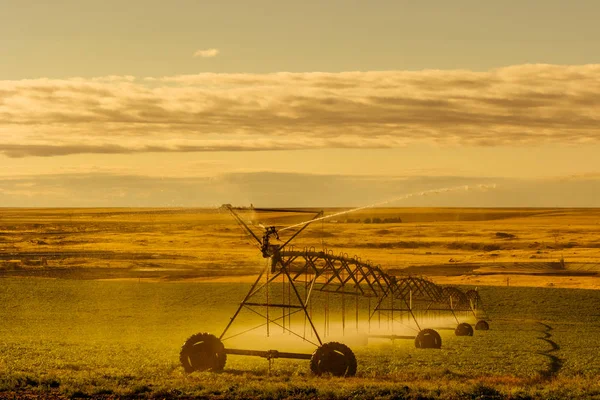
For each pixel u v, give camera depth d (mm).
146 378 46000
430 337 98375
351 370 54125
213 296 173500
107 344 91438
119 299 167250
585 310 170375
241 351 56906
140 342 97188
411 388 42125
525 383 49750
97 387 40062
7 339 95938
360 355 82875
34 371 50438
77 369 55906
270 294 177250
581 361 85438
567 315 165000
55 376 45031
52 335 108188
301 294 178000
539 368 74375
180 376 49750
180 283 194125
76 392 38812
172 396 39000
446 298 154375
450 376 58625
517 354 91500
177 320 139875
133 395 39062
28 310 149750
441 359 80875
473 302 163000
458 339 116562
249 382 45844
